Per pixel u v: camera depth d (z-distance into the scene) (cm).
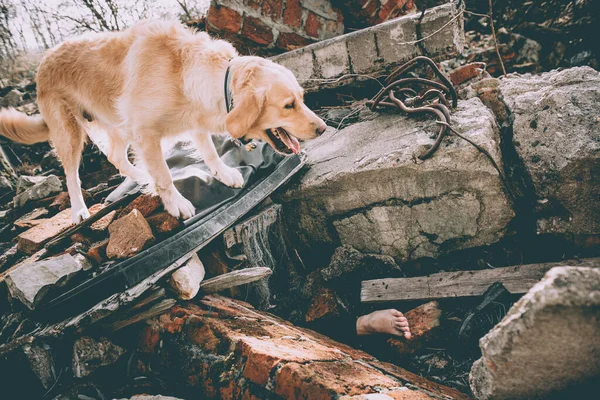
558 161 159
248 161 189
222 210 169
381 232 181
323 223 190
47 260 157
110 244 159
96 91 170
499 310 153
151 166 163
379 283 170
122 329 158
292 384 118
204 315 150
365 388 116
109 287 149
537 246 168
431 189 170
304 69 219
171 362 146
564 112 164
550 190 160
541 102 169
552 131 163
